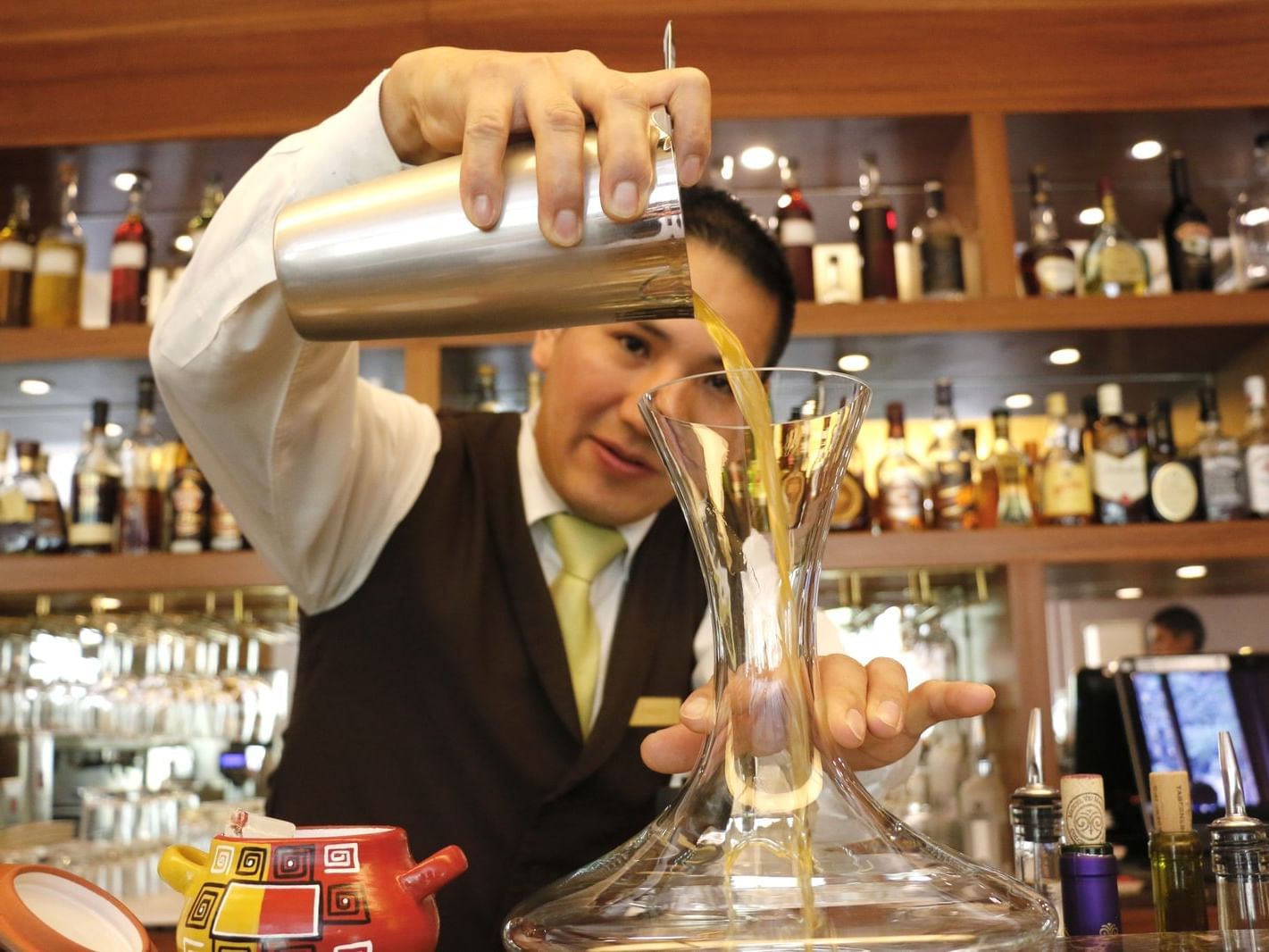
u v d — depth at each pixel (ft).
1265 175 6.98
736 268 3.56
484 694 3.76
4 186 7.29
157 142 6.81
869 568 6.44
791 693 1.48
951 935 1.24
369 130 2.17
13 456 7.67
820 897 1.32
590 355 3.56
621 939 1.27
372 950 1.45
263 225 2.34
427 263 1.73
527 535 3.97
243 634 6.98
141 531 6.68
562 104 1.66
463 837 3.71
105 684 6.77
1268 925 1.99
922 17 6.89
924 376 7.43
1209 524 6.48
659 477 3.65
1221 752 2.12
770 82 6.82
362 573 3.85
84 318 7.40
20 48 6.89
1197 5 6.98
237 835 1.57
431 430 4.22
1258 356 6.92
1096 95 6.89
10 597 6.72
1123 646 7.97
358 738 3.79
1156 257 7.64
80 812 7.16
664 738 1.92
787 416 1.53
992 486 7.13
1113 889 1.90
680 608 4.10
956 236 6.77
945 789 6.63
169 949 4.67
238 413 2.74
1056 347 6.93
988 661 6.88
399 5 6.85
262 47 6.86
